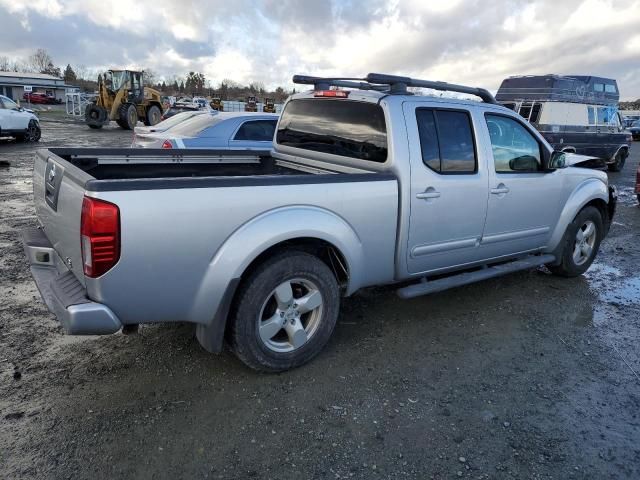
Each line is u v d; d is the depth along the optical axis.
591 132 15.62
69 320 2.65
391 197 3.66
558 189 4.93
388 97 3.81
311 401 3.11
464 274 4.38
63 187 2.96
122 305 2.76
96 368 3.38
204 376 3.33
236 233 2.98
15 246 5.97
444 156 3.98
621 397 3.28
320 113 4.42
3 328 3.89
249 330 3.18
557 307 4.69
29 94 73.00
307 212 3.23
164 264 2.79
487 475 2.56
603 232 5.66
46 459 2.54
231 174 4.96
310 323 3.51
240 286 3.16
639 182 10.18
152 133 8.50
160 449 2.65
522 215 4.66
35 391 3.09
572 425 2.97
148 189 2.68
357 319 4.27
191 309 2.97
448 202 4.00
